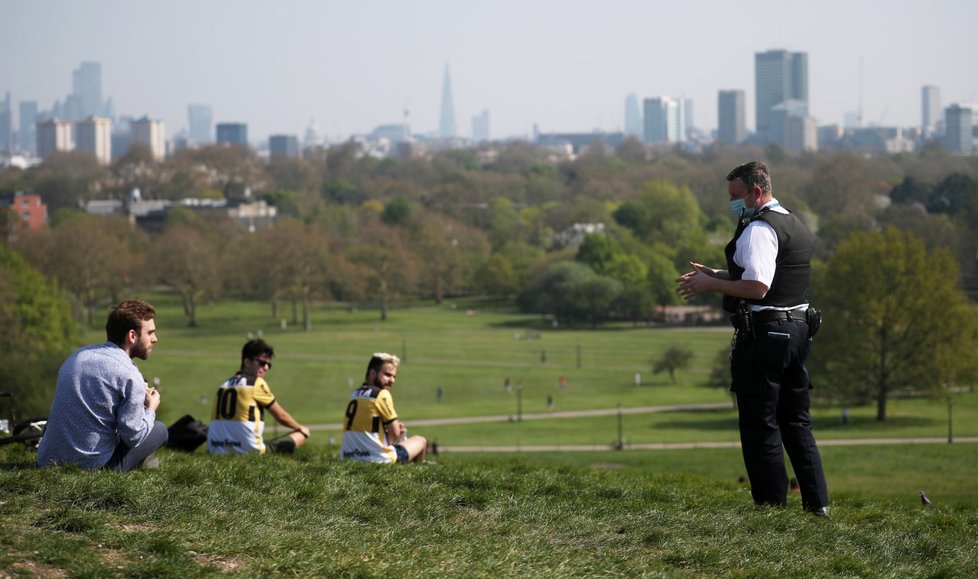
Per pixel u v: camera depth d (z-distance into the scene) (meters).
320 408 94.88
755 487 13.32
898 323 85.75
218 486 12.50
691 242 190.38
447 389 108.56
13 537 9.49
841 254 88.88
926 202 184.00
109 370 12.70
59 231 169.50
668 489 15.48
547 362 128.50
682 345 143.88
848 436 78.19
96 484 11.45
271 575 9.24
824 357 87.06
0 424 16.14
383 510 12.12
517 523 11.93
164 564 9.13
